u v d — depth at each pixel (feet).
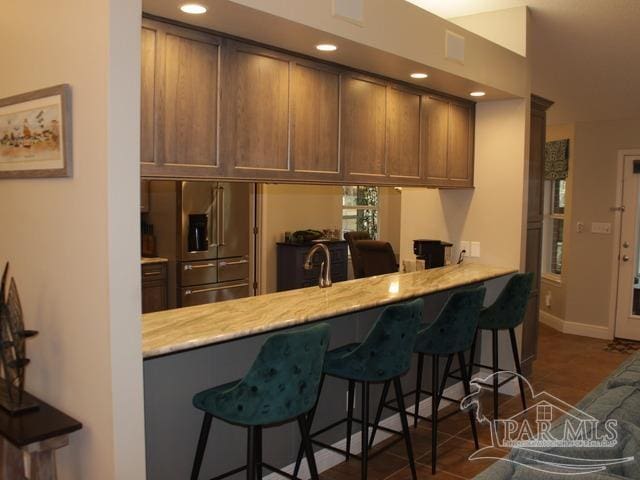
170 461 8.38
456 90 14.05
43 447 6.83
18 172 7.89
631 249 21.17
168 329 8.21
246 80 9.47
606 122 21.35
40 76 7.51
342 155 11.36
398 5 10.65
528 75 15.26
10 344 7.23
